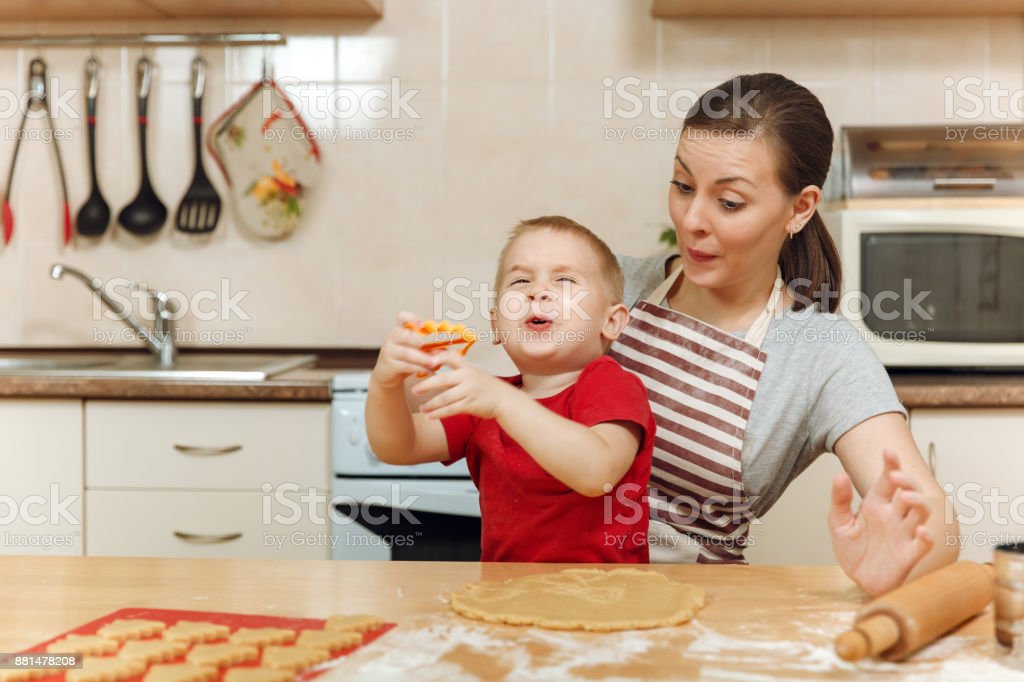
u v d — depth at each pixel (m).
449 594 0.85
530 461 1.06
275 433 2.12
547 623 0.75
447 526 2.10
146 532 2.13
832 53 2.56
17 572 0.93
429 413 0.93
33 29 2.69
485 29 2.61
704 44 2.58
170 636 0.73
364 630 0.75
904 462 1.03
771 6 2.48
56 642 0.72
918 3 2.45
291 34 2.64
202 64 2.65
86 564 0.96
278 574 0.92
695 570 0.94
